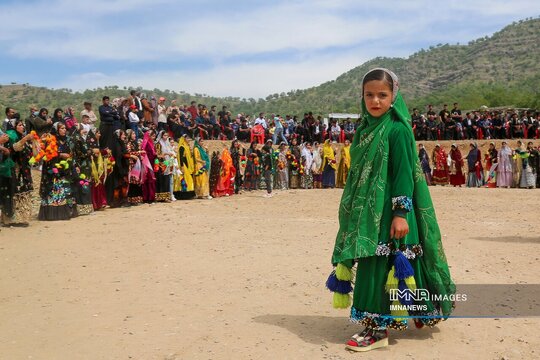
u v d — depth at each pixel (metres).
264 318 5.71
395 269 4.70
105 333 5.29
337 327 5.41
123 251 9.25
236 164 21.30
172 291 6.81
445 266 5.02
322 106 188.25
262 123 30.16
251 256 8.81
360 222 4.74
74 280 7.44
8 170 11.64
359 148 4.98
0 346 5.01
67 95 136.25
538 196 19.42
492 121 35.22
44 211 12.70
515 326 5.43
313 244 9.85
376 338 4.80
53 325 5.58
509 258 8.74
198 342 4.99
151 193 16.88
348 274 4.90
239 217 13.59
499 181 26.55
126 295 6.66
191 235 10.74
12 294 6.81
